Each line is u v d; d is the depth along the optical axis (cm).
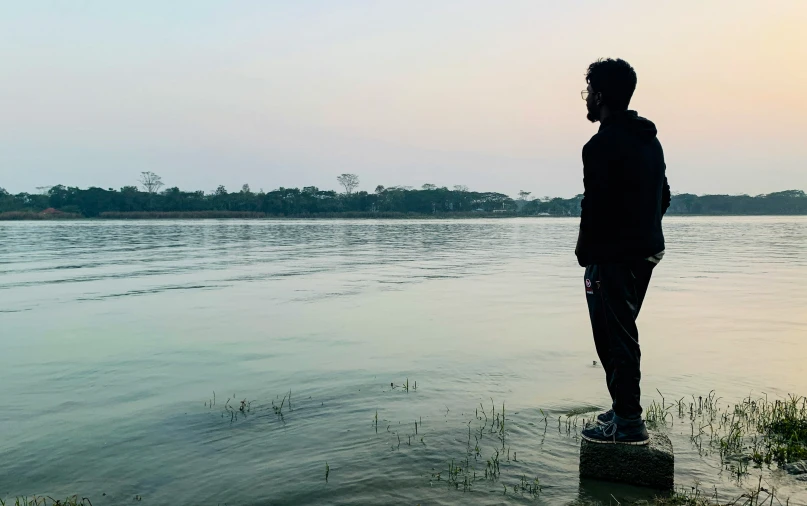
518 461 371
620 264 350
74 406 505
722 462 365
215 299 1170
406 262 2142
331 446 404
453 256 2477
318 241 3866
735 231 6019
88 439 426
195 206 14688
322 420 459
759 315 951
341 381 575
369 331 838
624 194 343
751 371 597
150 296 1210
